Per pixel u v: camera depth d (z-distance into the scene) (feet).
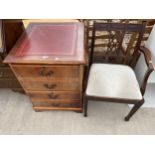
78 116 5.03
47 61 3.16
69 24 4.37
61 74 3.53
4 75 4.75
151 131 4.63
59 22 4.48
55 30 4.13
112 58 5.16
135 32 4.33
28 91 4.17
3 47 3.85
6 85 5.14
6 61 3.16
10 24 3.90
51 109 5.01
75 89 4.04
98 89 3.97
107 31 4.65
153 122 4.83
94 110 5.19
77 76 3.58
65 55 3.29
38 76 3.61
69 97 4.38
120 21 4.60
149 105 5.23
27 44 3.63
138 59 5.00
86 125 4.81
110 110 5.20
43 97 4.41
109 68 4.49
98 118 4.97
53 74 3.53
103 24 4.26
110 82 4.09
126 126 4.75
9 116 5.08
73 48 3.48
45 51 3.41
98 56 5.44
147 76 3.77
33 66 3.32
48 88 4.02
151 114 5.01
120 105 5.33
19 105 5.39
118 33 4.48
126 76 4.25
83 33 4.00
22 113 5.15
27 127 4.79
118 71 4.39
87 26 4.79
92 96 3.98
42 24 4.40
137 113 5.04
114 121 4.89
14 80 4.92
